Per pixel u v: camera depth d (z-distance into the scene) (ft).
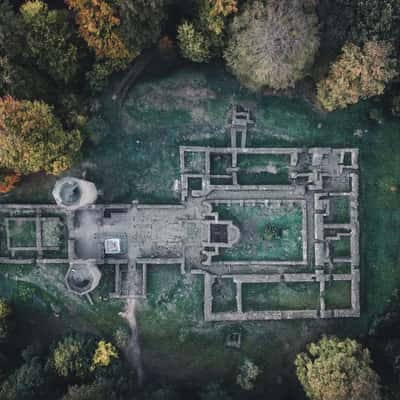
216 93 159.63
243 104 159.63
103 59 147.54
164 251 157.89
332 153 158.81
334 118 160.56
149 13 140.36
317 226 157.89
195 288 158.10
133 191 158.40
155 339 157.58
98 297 157.48
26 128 133.90
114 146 157.99
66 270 157.58
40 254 156.76
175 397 150.51
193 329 157.89
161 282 157.99
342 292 159.12
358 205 159.94
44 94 145.79
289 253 159.22
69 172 157.07
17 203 156.25
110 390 142.82
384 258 160.45
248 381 152.46
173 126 159.02
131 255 157.48
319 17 145.18
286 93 159.94
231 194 158.92
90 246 157.17
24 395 142.61
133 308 157.28
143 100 158.71
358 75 141.79
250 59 139.44
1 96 138.51
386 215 160.04
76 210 156.35
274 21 135.33
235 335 158.40
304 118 160.35
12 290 158.40
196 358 157.99
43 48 139.54
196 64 159.33
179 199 158.40
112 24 138.31
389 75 143.13
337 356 141.59
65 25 139.74
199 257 158.40
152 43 153.58
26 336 158.81
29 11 136.05
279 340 158.81
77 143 145.59
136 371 157.38
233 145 158.30
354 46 142.20
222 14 141.28
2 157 137.08
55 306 157.69
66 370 146.10
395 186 160.56
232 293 158.81
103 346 149.79
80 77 152.46
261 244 159.22
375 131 160.25
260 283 159.12
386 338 154.20
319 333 158.92
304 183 159.33
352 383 137.59
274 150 157.99
